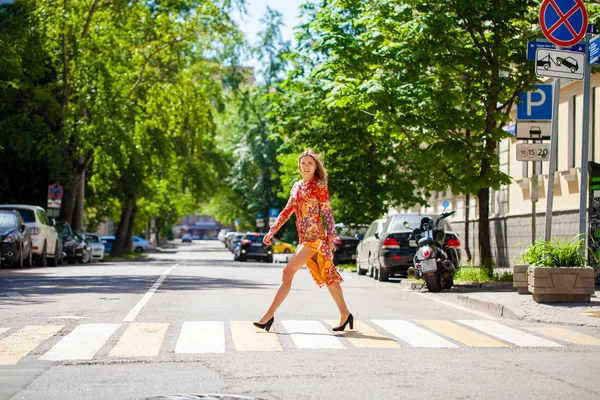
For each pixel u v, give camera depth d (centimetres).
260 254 5347
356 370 843
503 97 2286
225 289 1967
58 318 1280
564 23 1483
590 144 2705
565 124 2934
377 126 2372
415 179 3938
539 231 3183
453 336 1131
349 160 3991
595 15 2056
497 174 2283
